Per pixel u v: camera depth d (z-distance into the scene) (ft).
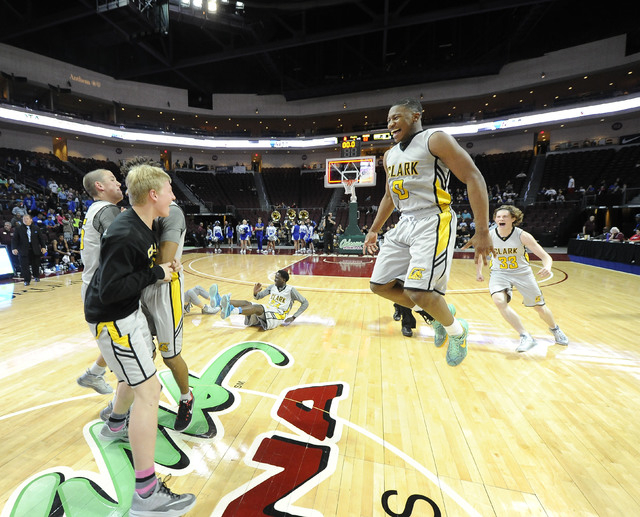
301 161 102.17
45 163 70.95
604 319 15.52
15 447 6.41
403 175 6.02
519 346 11.56
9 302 18.74
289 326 14.66
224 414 7.63
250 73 93.91
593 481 5.61
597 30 70.54
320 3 59.82
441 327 7.11
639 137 67.21
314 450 6.40
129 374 4.95
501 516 4.91
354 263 37.96
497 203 66.28
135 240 4.70
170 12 58.65
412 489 5.42
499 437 6.82
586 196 57.21
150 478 4.74
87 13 55.01
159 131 87.10
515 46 77.51
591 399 8.39
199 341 12.63
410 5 69.62
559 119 71.56
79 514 4.93
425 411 7.81
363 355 11.30
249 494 5.32
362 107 89.81
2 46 67.00
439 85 83.25
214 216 76.89
